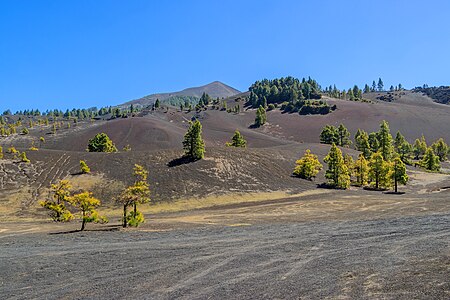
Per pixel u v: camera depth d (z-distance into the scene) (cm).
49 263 1561
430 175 7756
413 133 15388
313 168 6556
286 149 8331
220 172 6144
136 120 15925
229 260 1477
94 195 5134
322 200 4447
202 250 1697
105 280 1278
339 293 1006
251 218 3127
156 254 1653
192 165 6294
